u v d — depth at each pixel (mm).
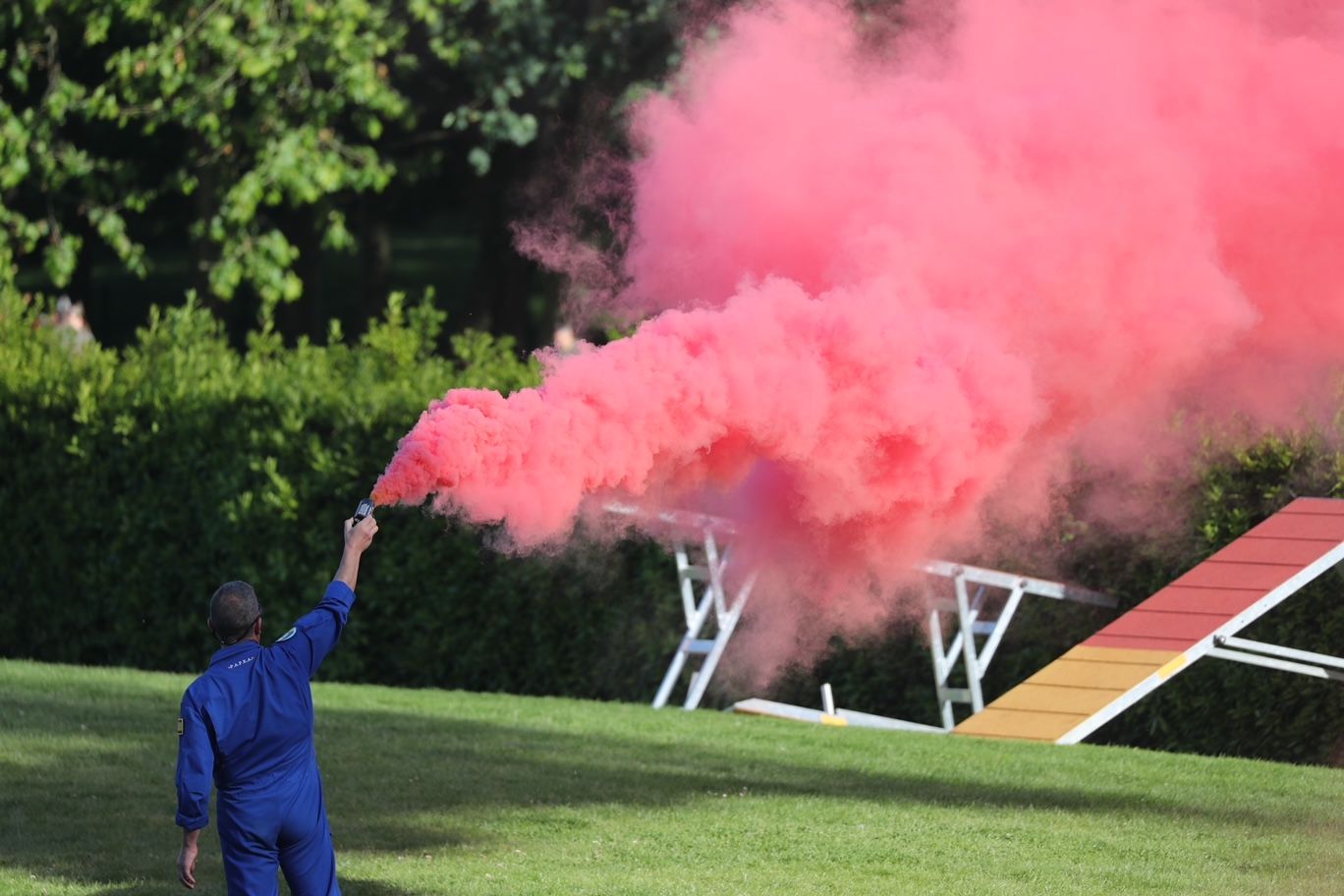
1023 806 17281
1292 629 22312
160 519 28375
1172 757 20172
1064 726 20219
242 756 11438
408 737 20547
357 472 27172
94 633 29047
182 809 11328
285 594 27719
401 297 29297
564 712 22953
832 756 19828
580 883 14258
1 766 18359
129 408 28578
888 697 25297
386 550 27375
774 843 15672
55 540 29062
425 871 14625
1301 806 17375
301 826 11531
